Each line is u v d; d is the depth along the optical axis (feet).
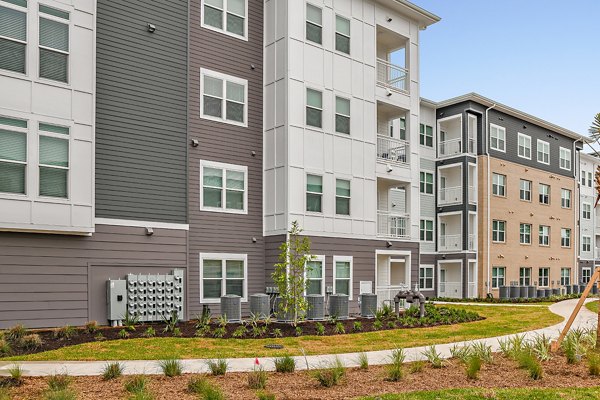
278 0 65.51
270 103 65.16
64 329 42.55
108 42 52.24
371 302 58.85
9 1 44.06
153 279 52.11
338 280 66.69
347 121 69.67
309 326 49.21
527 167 120.67
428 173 109.19
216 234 60.08
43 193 44.80
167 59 56.44
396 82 82.64
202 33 60.90
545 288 117.50
